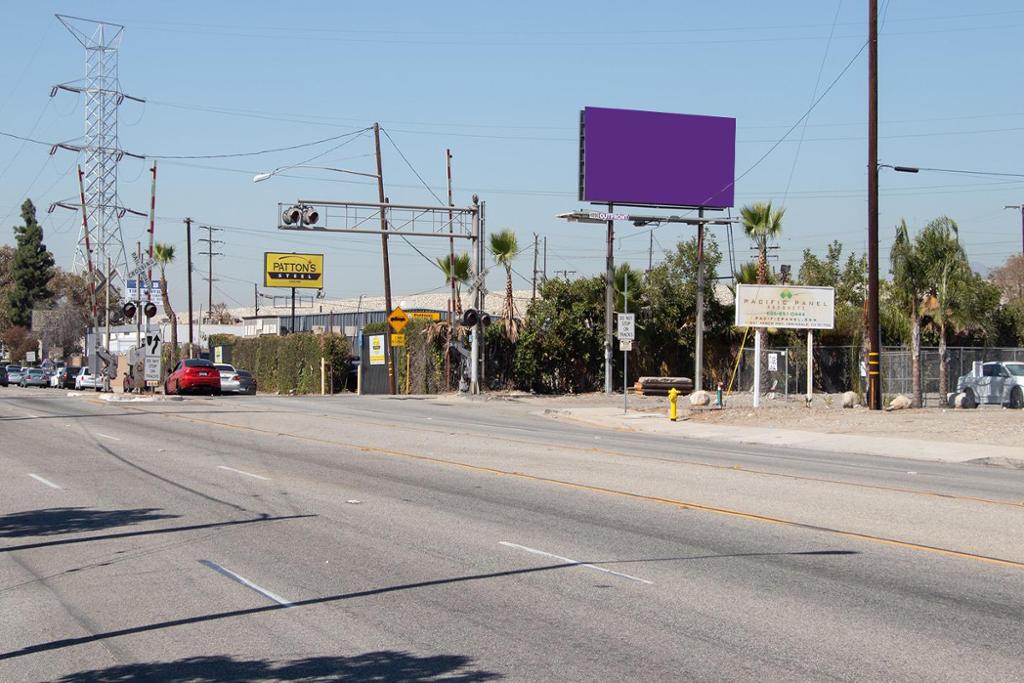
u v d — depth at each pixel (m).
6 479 17.27
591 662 7.12
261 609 8.67
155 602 8.95
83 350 105.88
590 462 20.05
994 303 49.59
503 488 16.16
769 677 6.76
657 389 51.72
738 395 49.38
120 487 16.25
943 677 6.76
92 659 7.33
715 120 51.09
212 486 16.36
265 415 33.66
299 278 89.50
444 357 52.97
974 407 36.12
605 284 54.06
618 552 11.06
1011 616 8.37
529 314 54.09
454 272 52.94
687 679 6.73
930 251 35.78
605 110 49.62
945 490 16.30
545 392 53.22
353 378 61.47
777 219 45.75
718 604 8.77
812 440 27.17
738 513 13.70
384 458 20.62
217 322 120.56
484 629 8.01
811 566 10.33
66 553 11.14
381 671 6.96
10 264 129.38
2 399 46.41
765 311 36.22
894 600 8.91
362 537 11.94
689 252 56.00
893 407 34.81
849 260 66.06
